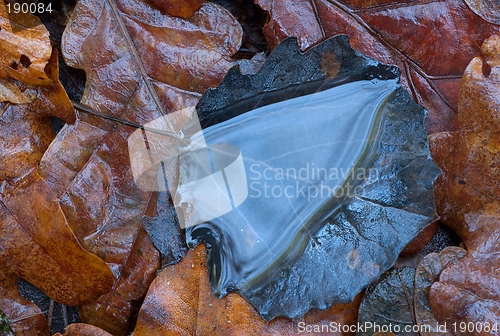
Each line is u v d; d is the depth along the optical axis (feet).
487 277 0.65
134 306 0.69
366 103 0.68
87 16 0.69
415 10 0.69
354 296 0.66
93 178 0.69
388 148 0.68
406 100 0.68
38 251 0.66
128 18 0.69
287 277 0.66
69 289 0.68
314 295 0.66
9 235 0.66
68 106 0.68
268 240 0.67
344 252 0.66
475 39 0.69
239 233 0.67
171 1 0.69
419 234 0.68
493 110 0.66
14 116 0.68
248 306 0.66
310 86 0.69
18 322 0.68
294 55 0.68
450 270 0.65
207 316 0.66
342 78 0.69
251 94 0.69
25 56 0.67
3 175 0.67
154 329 0.67
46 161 0.68
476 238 0.67
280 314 0.66
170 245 0.68
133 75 0.69
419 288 0.66
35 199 0.66
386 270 0.67
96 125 0.69
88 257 0.66
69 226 0.66
